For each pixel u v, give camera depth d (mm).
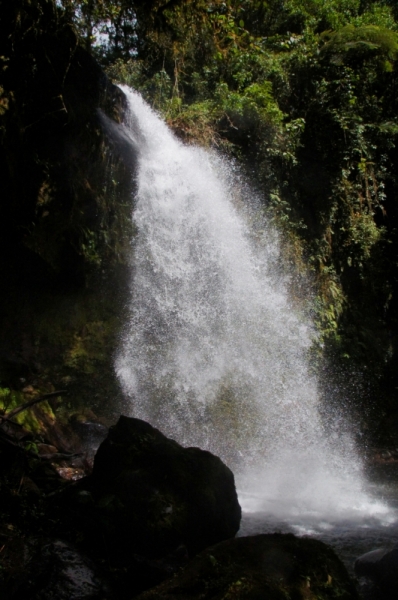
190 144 10328
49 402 7137
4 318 7172
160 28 10008
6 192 6820
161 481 4320
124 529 4020
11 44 6648
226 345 9344
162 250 8922
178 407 8383
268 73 12008
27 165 7047
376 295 12531
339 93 12414
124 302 8328
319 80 12406
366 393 11211
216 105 10945
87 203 7906
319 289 11336
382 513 5891
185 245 9328
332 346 10992
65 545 3654
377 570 3947
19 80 6859
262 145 11031
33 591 3236
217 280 9602
